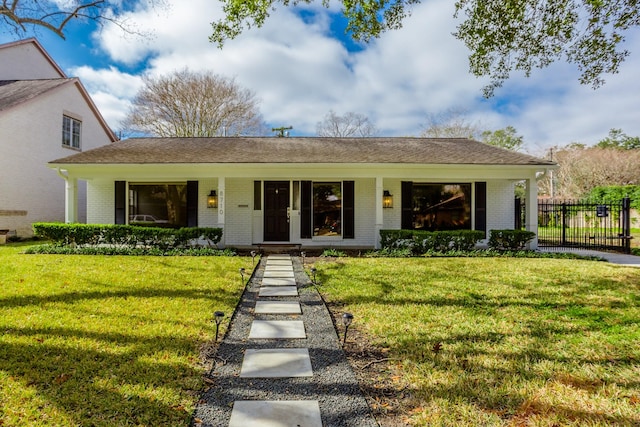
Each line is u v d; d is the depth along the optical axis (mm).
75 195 10922
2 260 8117
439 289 5812
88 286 5672
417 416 2383
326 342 3695
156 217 11945
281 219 11906
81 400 2463
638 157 27406
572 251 10938
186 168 10617
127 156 10992
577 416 2365
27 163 14227
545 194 31328
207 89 25859
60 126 15805
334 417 2375
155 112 25359
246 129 27906
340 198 11969
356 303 5035
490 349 3447
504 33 7000
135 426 2213
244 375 2951
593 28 6461
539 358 3266
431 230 12031
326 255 9711
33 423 2207
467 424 2285
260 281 6539
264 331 4004
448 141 13742
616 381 2842
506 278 6625
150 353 3262
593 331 3932
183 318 4238
